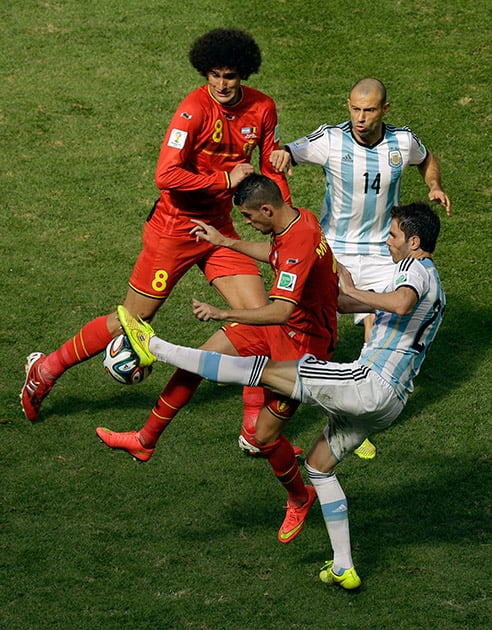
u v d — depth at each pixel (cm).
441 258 3077
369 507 2161
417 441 2384
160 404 2083
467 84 3794
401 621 1836
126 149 3434
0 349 2600
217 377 1898
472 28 4062
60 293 2823
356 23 4072
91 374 2558
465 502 2178
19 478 2173
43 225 3095
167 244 2248
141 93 3688
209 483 2202
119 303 2797
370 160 2361
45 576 1897
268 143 2270
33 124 3512
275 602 1872
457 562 1992
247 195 1839
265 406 1970
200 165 2219
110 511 2094
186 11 4119
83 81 3731
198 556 1981
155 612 1820
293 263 1848
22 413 2397
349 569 1888
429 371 2639
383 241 2447
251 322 1819
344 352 2733
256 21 4066
